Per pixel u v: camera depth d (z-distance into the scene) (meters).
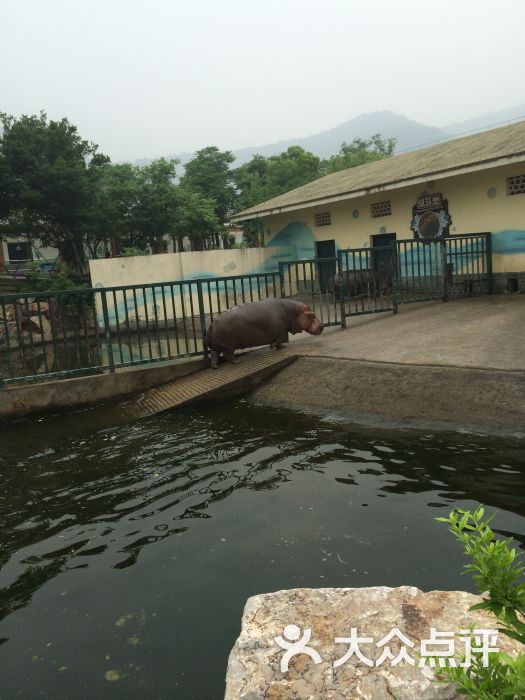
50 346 17.12
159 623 3.29
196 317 18.66
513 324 8.77
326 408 7.26
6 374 12.84
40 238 27.97
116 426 7.57
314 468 5.45
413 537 4.00
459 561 3.64
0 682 2.92
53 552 4.25
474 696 1.65
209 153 41.31
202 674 2.85
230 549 4.06
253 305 9.31
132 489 5.32
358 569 3.65
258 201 39.34
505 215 13.55
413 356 7.62
